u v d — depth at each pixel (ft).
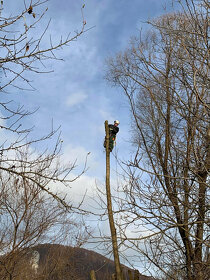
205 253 25.49
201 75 22.29
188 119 22.41
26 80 12.30
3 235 25.25
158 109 26.94
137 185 24.31
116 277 21.94
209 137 22.52
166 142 26.07
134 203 24.26
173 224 24.06
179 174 25.34
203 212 24.71
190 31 23.86
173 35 24.79
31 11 11.57
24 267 29.58
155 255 24.43
